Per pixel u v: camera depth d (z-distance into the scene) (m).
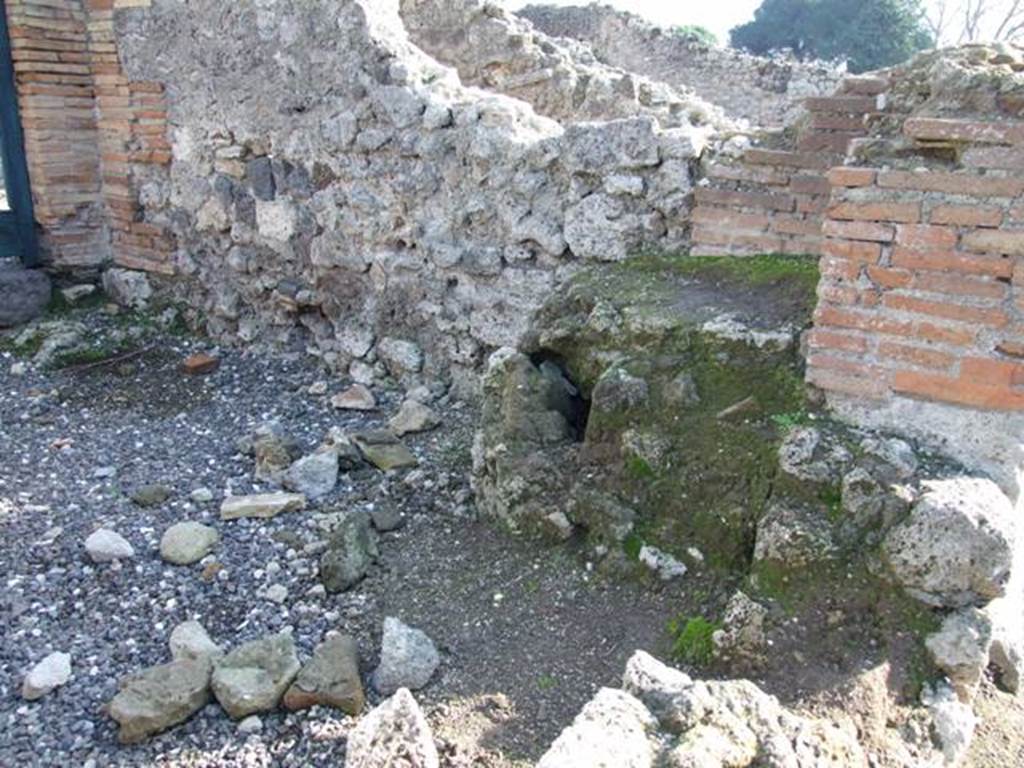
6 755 2.50
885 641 2.43
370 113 4.82
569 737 1.92
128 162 6.13
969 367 2.61
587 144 4.07
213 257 5.87
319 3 4.88
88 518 3.69
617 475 3.05
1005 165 2.48
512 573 3.09
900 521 2.50
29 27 5.82
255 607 3.12
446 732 2.42
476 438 3.63
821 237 3.56
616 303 3.50
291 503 3.73
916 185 2.60
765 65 10.00
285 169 5.31
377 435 4.27
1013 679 2.73
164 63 5.71
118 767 2.45
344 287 5.22
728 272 3.60
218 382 5.28
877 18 18.89
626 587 2.87
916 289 2.65
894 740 2.26
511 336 4.52
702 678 2.45
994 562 2.39
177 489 3.97
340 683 2.62
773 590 2.54
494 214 4.49
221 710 2.64
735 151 3.74
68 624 3.04
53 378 5.29
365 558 3.28
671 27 10.98
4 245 6.09
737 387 3.01
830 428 2.79
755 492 2.77
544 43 6.49
